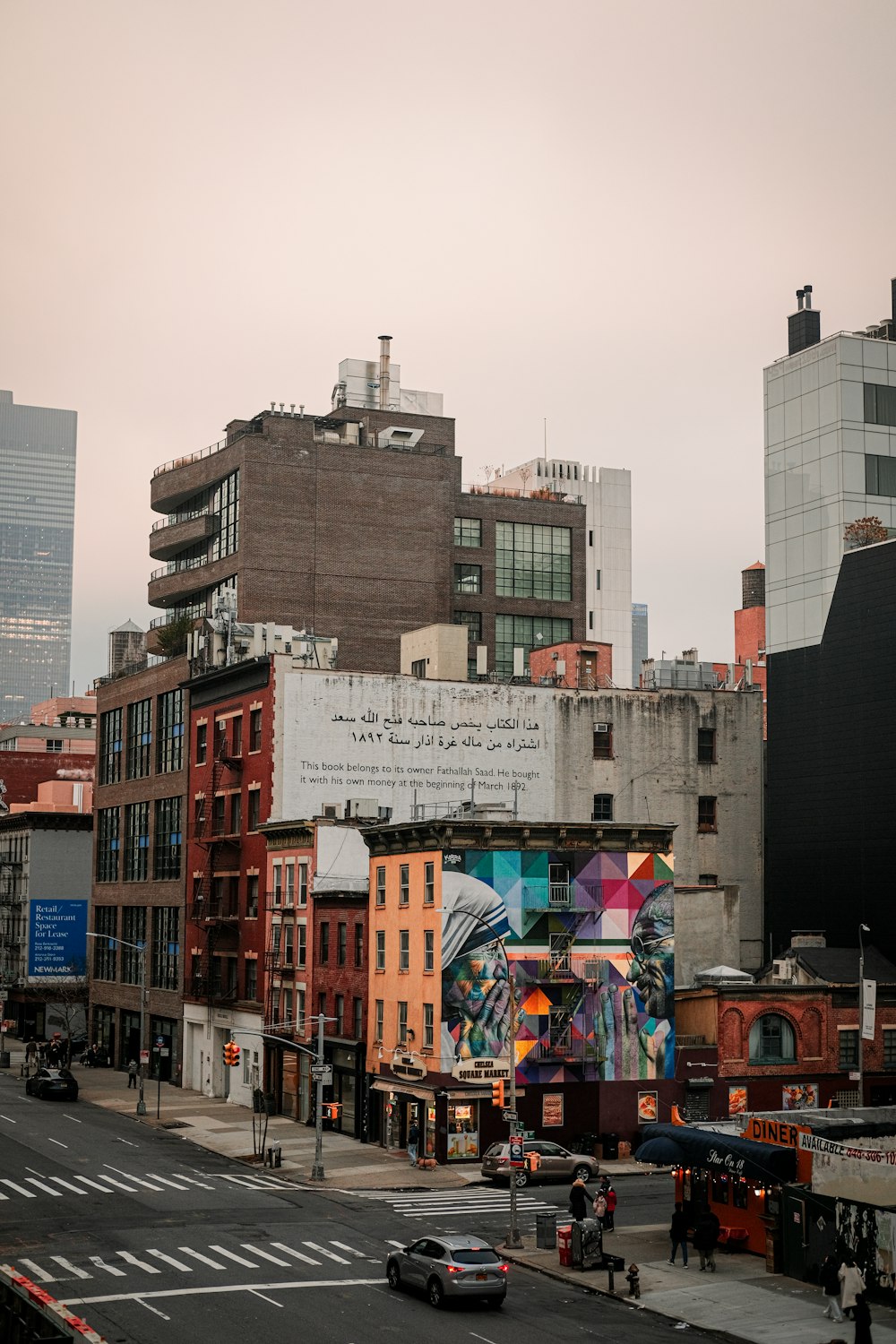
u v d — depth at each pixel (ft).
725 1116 231.50
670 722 301.84
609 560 558.56
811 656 290.56
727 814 303.27
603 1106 223.51
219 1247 151.53
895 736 270.87
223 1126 251.39
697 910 270.05
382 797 281.54
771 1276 145.48
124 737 372.79
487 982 219.00
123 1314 124.36
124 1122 256.32
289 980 266.77
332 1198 184.75
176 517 410.11
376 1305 130.52
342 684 282.36
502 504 399.44
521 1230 165.27
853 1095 240.94
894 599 273.33
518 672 345.72
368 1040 237.86
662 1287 141.08
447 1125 212.84
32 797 502.79
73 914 400.88
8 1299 106.73
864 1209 137.90
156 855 343.67
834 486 290.15
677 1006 238.07
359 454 372.38
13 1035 419.54
